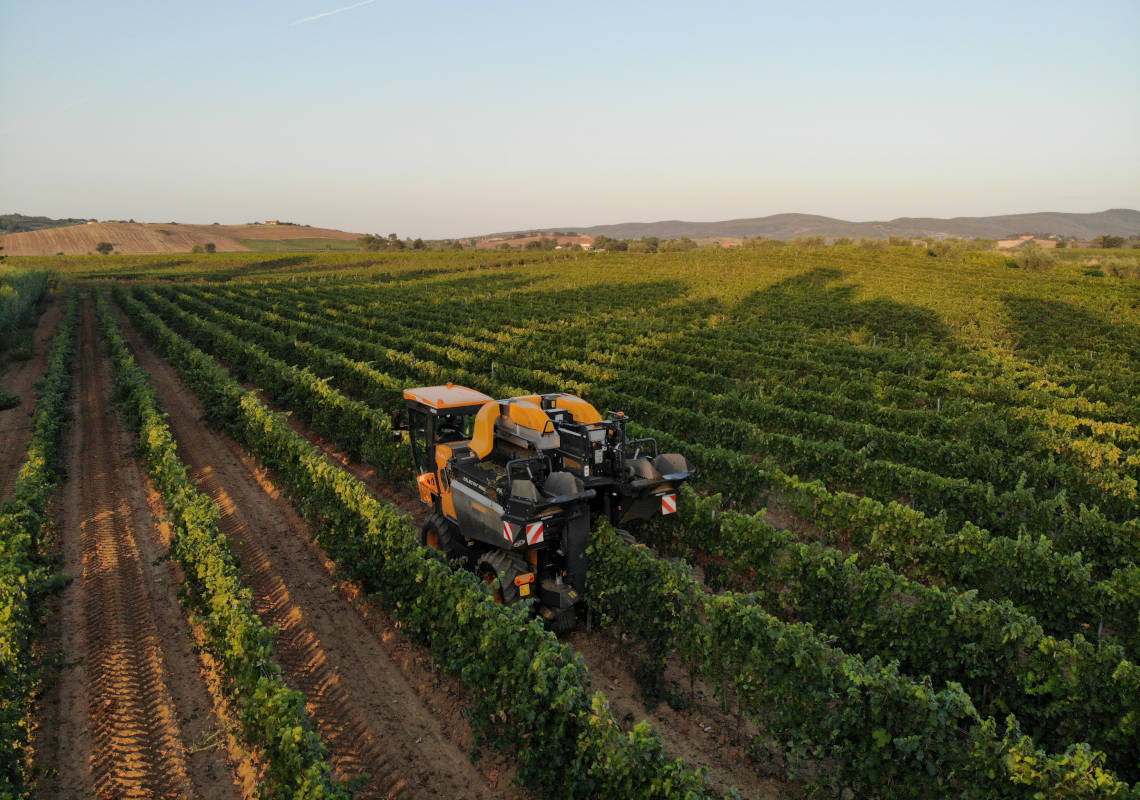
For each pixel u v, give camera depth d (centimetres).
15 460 1919
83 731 855
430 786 776
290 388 2481
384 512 1141
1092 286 7281
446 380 2748
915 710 680
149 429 1775
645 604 946
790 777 776
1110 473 1540
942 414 2341
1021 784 619
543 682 722
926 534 1196
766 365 3253
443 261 12525
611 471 1029
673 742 841
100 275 10100
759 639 812
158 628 1083
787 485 1459
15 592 942
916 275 8500
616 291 7381
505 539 966
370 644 1052
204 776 785
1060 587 1020
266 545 1398
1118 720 735
